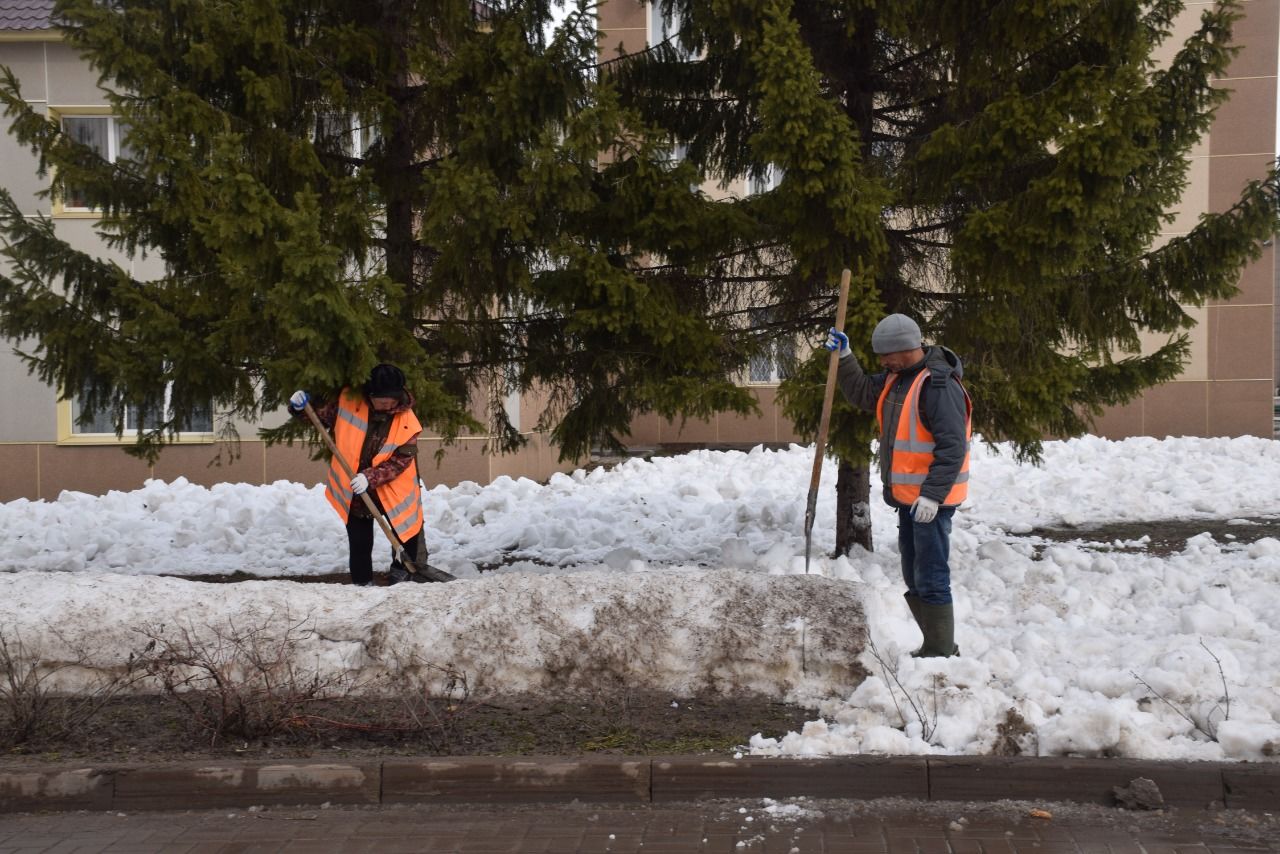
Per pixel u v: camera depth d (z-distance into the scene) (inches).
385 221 327.3
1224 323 764.6
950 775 185.2
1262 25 733.9
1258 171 738.8
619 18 655.1
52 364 290.7
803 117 269.1
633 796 188.4
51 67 591.8
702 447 804.6
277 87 282.8
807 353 330.0
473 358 323.3
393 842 173.3
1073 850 164.2
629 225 300.0
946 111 313.7
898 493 231.6
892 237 322.0
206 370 282.4
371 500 279.6
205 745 206.2
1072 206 262.5
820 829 174.2
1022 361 305.1
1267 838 167.6
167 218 276.5
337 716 217.5
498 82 289.3
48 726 211.8
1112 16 272.2
